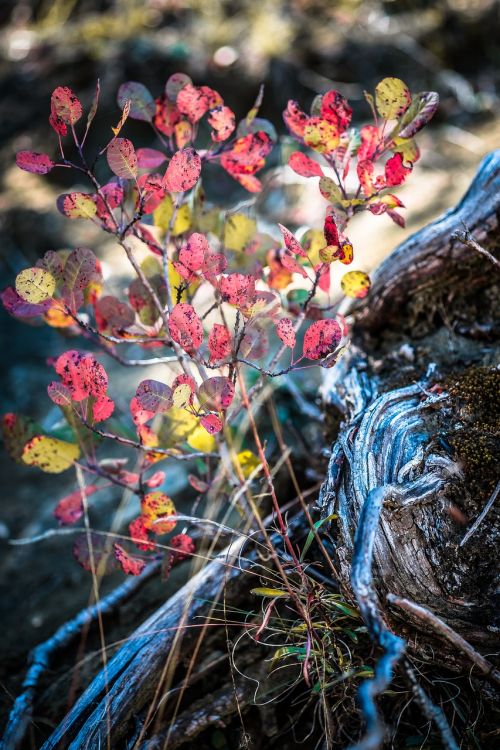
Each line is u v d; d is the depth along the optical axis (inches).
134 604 46.7
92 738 37.3
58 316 41.1
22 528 57.9
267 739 38.3
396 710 36.3
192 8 117.2
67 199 36.8
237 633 40.8
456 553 34.5
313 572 39.3
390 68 99.9
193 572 46.4
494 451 35.7
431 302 44.2
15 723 41.1
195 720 38.1
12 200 99.8
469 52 99.3
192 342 35.9
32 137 108.4
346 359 44.5
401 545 34.6
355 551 31.6
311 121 37.8
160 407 35.9
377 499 32.9
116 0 126.3
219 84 101.0
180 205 41.3
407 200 77.7
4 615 50.3
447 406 37.7
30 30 126.7
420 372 41.8
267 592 35.7
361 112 95.7
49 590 51.6
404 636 34.9
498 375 38.4
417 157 38.9
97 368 37.0
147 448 39.1
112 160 35.5
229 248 42.4
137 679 38.5
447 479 35.3
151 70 104.3
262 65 100.3
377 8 110.0
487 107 91.7
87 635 45.7
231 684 39.2
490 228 41.5
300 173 39.2
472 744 34.8
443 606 34.3
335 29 107.0
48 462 39.7
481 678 34.5
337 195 38.2
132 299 41.1
